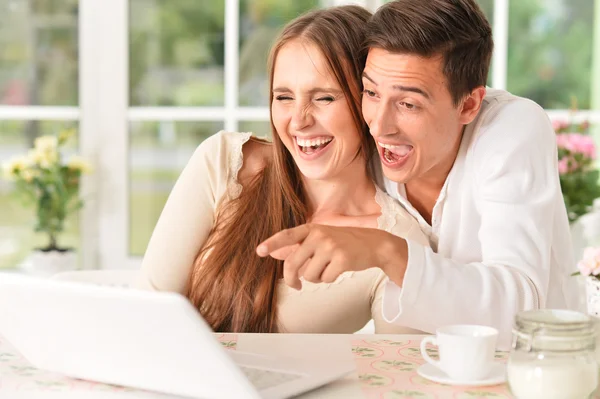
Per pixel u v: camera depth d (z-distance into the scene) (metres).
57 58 3.17
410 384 0.96
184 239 1.51
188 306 0.79
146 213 3.19
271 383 0.93
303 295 1.48
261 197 1.51
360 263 1.08
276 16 3.08
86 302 0.85
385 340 1.18
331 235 1.05
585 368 0.86
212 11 3.10
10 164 3.00
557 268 1.46
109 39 3.13
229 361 0.82
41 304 0.90
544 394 0.85
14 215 3.18
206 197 1.53
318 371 0.98
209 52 3.11
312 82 1.36
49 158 3.01
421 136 1.27
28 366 1.05
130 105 3.16
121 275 1.64
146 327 0.83
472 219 1.40
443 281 1.12
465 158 1.40
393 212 1.50
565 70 3.02
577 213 2.54
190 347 0.83
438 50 1.23
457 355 0.95
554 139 1.39
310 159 1.41
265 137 1.63
